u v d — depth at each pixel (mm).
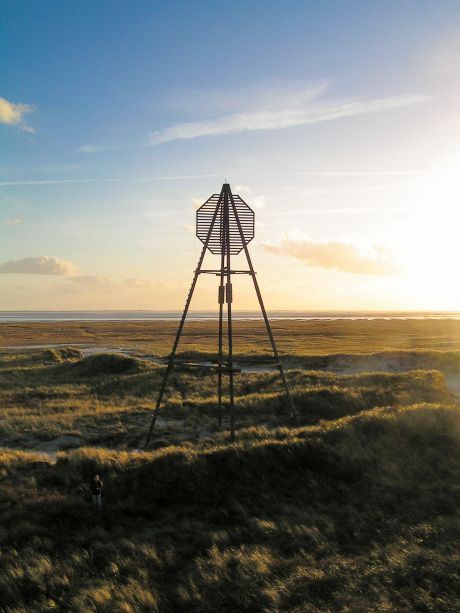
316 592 9578
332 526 12406
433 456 16469
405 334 96312
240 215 22312
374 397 27312
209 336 100125
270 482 15273
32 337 100375
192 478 15211
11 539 12211
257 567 10617
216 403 27984
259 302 22984
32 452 20297
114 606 9523
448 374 37562
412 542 11172
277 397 28250
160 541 12141
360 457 16297
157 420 25516
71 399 32250
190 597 9773
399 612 8609
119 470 15922
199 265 22156
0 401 31672
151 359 50938
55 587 10344
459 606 8602
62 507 13742
